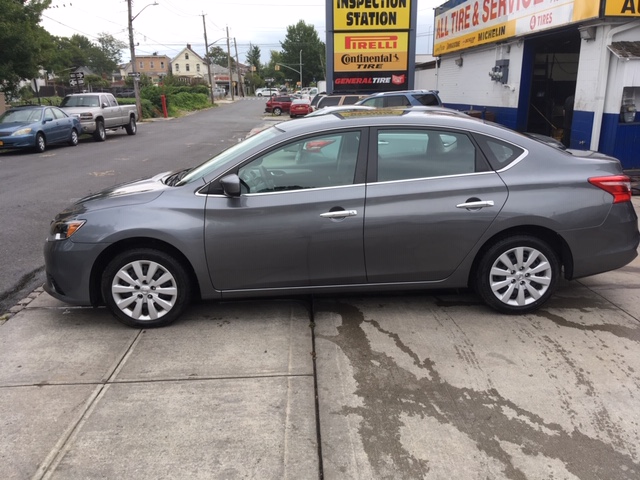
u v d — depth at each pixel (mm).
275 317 4500
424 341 4043
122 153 17203
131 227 4078
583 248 4305
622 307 4609
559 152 4379
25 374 3658
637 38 9750
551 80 14500
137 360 3826
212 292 4266
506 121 14094
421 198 4160
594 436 2963
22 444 2939
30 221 8125
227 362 3783
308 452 2859
